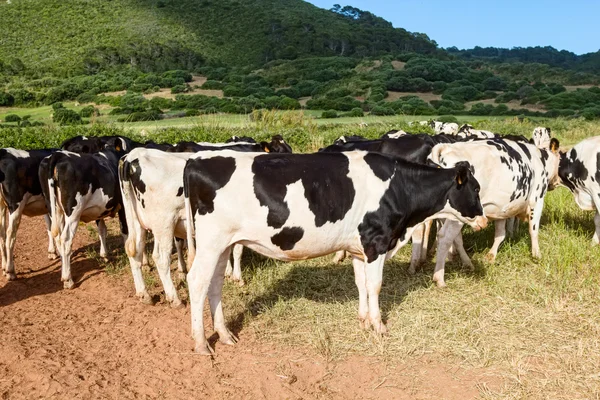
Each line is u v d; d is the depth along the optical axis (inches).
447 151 275.6
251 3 6678.2
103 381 191.6
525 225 375.6
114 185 309.6
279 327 230.8
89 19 5438.0
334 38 5625.0
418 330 223.9
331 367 200.8
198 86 3535.9
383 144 334.0
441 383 188.9
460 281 278.5
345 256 330.6
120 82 3415.4
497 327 225.5
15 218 304.7
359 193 210.4
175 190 246.2
